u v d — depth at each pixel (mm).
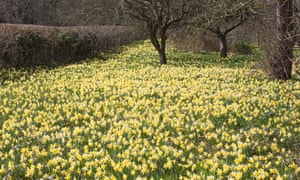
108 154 6535
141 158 6219
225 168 5605
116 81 13953
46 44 18844
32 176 5711
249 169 5797
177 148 7023
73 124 8695
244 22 25031
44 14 48562
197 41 28047
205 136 7496
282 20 13430
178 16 20656
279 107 9648
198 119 8562
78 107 9727
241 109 9445
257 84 12781
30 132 7785
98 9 23109
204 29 24234
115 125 8086
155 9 19578
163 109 9625
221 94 10984
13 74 15320
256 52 27562
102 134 7730
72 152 6422
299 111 9461
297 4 15094
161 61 20406
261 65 15188
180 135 7270
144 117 8750
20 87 12492
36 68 17531
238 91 11547
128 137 7469
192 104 10195
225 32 24109
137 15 20500
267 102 9859
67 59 20938
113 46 30953
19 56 16859
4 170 5727
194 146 6883
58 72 16719
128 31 36438
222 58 23594
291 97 10805
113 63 20375
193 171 5879
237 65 19984
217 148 6961
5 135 7445
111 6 22234
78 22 35531
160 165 6082
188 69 17375
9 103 10234
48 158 6406
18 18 45406
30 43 17375
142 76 15375
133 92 11484
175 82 13250
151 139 7500
